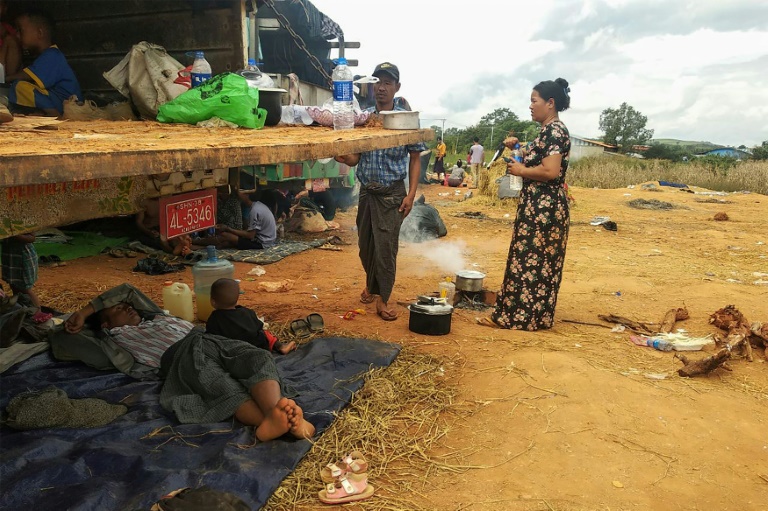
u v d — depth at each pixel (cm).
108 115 532
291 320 554
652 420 368
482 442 339
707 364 443
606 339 533
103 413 341
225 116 447
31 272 488
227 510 232
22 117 386
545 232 526
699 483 303
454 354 475
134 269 748
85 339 416
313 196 1261
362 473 290
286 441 320
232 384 346
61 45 680
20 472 281
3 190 294
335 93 546
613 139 9819
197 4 624
